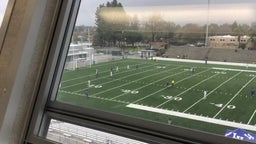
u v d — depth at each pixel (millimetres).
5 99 1862
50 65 1984
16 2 1937
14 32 1909
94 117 1803
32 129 1956
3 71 1915
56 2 1981
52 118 2006
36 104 1985
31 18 1850
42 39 1952
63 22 1973
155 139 1544
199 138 1438
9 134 1884
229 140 1370
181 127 1513
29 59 1897
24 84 1908
